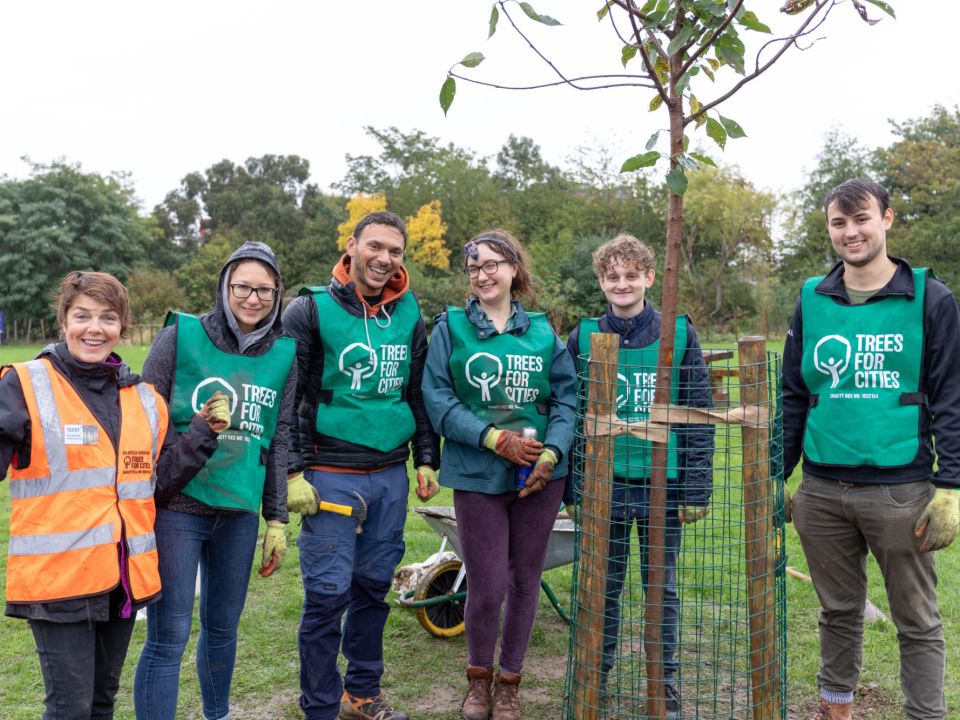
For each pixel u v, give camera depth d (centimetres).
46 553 258
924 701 316
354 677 368
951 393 304
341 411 348
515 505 358
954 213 3909
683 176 256
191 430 289
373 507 354
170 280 5116
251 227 6462
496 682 370
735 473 587
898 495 312
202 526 304
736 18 254
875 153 5038
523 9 239
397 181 5759
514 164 7862
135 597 271
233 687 407
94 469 267
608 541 290
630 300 363
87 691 265
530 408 358
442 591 483
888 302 316
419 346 371
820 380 329
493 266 347
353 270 355
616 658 346
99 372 276
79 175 5456
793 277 4381
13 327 5156
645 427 282
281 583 556
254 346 317
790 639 463
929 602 318
